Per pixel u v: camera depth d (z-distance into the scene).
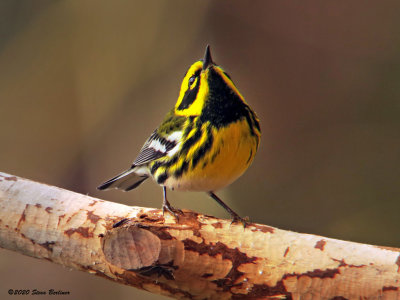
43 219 5.77
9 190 5.94
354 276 5.23
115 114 14.04
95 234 5.62
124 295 11.50
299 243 5.42
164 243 5.30
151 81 14.27
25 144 13.74
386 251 5.29
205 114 6.66
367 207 12.92
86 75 14.18
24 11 14.34
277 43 14.13
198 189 7.14
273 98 13.91
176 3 14.38
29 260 11.80
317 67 14.02
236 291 5.48
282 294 5.39
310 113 13.84
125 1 14.67
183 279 5.46
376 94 13.86
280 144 13.63
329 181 13.29
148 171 7.92
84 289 11.58
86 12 14.31
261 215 13.08
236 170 6.81
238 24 14.23
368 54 14.02
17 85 14.08
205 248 5.41
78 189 13.53
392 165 13.29
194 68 6.98
